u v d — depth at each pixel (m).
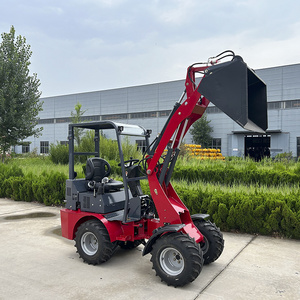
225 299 3.81
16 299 3.78
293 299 3.84
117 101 43.47
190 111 4.29
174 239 4.07
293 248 5.75
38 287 4.10
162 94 40.03
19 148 50.53
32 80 17.38
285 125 32.50
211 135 36.84
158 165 4.61
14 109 16.45
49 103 48.75
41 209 9.11
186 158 15.62
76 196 5.13
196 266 3.96
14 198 10.47
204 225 4.82
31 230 6.89
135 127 5.17
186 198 7.46
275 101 32.91
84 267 4.77
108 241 4.71
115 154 15.40
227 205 6.98
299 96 31.77
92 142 16.36
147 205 4.99
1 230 6.88
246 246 5.86
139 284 4.20
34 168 13.69
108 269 4.70
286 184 9.78
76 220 5.07
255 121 4.64
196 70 4.40
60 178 9.63
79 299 3.79
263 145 34.88
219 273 4.58
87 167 5.25
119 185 5.15
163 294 3.92
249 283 4.26
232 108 3.95
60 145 17.80
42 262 4.99
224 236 6.50
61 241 6.11
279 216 6.38
